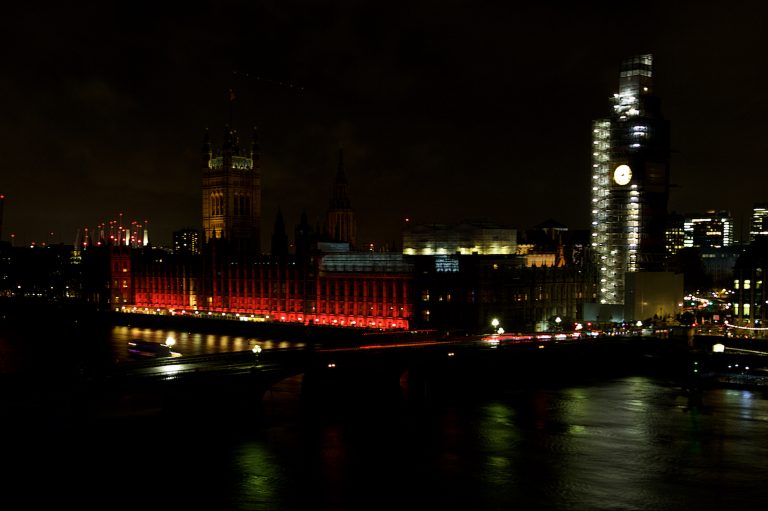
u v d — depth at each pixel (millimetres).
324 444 107125
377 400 139625
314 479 91688
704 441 112438
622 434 116688
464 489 89875
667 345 179500
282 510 81938
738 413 132125
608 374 176875
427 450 105875
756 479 94625
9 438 90250
